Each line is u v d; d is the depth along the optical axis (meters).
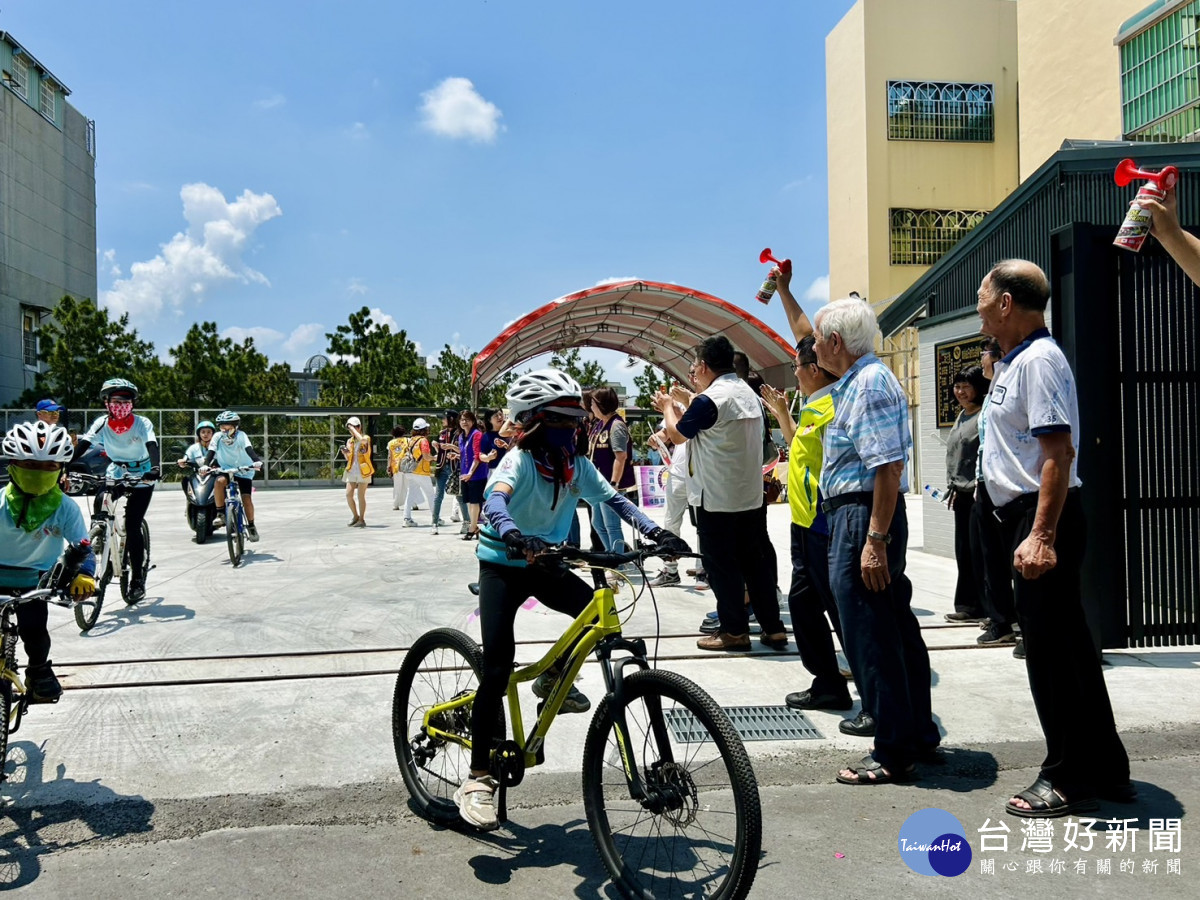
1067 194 7.53
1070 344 5.21
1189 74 11.65
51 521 3.91
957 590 6.27
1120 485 5.27
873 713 3.70
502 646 3.09
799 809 3.43
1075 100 14.00
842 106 24.12
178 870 3.03
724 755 2.55
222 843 3.22
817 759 3.95
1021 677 5.01
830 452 3.82
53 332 33.47
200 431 12.17
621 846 2.96
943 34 23.16
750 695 4.80
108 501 6.85
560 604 3.26
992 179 23.27
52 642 5.96
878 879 2.89
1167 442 5.32
